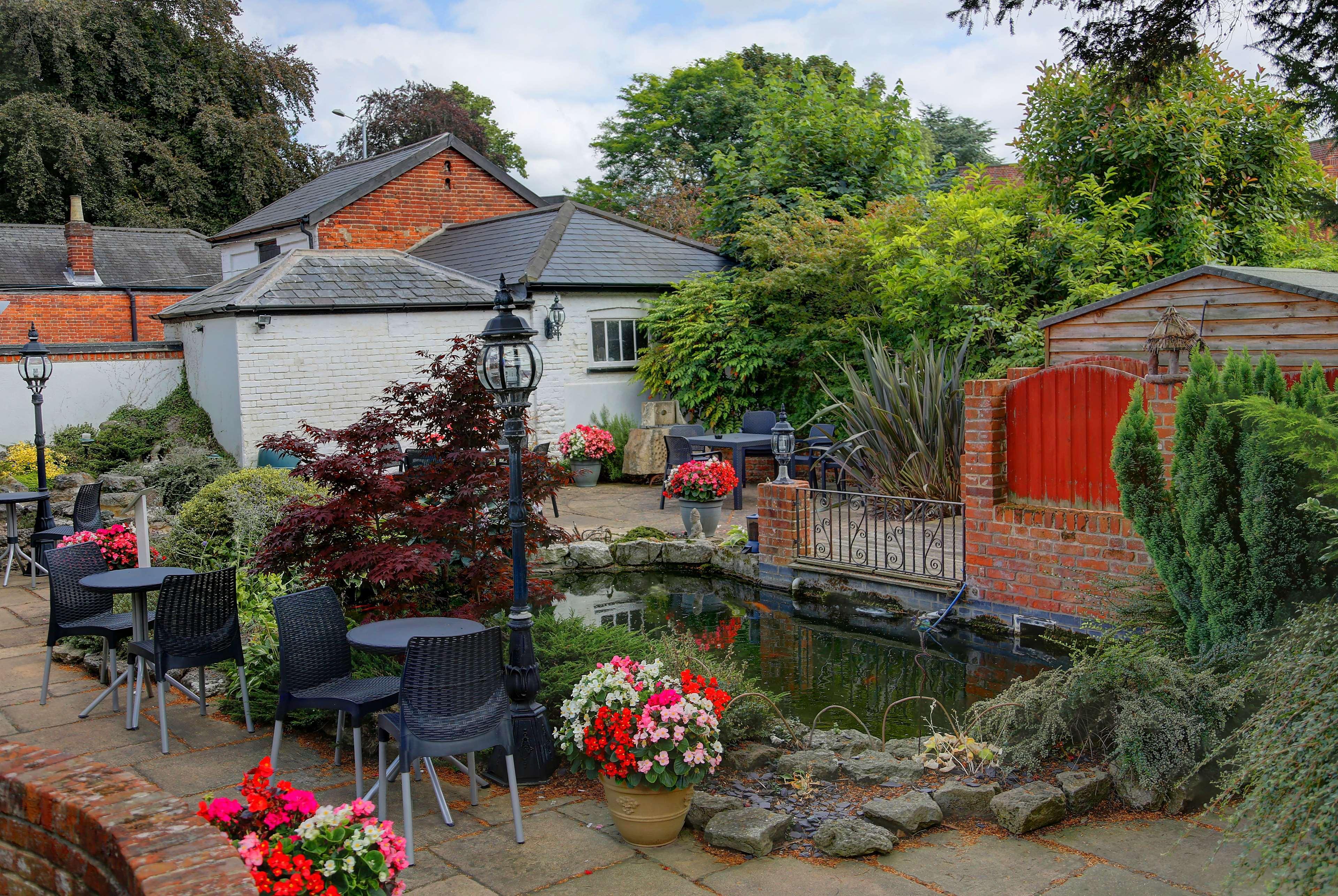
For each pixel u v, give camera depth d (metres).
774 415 14.37
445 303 14.20
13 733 5.41
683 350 15.39
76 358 14.05
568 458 14.70
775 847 3.98
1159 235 12.54
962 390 10.47
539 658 5.63
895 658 7.27
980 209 12.30
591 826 4.24
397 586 5.80
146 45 27.00
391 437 5.92
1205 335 8.62
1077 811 4.25
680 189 28.45
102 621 5.90
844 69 19.56
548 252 15.67
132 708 5.45
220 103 27.89
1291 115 12.05
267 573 6.20
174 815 2.38
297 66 29.98
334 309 13.35
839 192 17.75
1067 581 7.36
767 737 5.18
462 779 4.78
